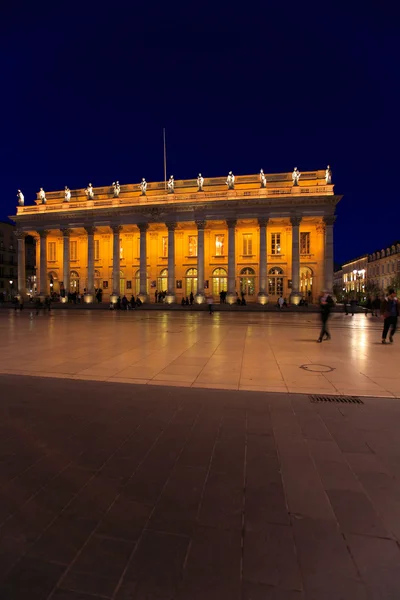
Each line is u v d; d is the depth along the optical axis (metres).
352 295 83.31
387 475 3.90
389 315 13.71
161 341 14.25
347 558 2.71
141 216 48.69
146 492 3.58
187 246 51.75
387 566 2.63
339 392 6.96
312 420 5.48
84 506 3.35
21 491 3.60
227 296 46.28
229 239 46.41
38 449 4.50
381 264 84.94
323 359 10.41
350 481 3.78
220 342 14.02
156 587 2.45
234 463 4.15
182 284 51.50
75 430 5.08
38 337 15.45
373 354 11.31
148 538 2.92
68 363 9.65
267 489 3.62
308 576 2.54
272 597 2.37
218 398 6.57
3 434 4.95
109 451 4.45
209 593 2.40
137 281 53.16
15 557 2.73
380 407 6.09
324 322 14.33
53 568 2.62
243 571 2.58
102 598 2.37
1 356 10.67
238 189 47.50
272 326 21.67
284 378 8.07
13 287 72.38
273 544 2.85
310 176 47.09
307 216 44.47
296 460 4.22
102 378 8.02
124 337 15.54
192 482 3.75
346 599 2.35
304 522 3.12
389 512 3.26
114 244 49.75
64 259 51.78
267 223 46.12
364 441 4.74
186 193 47.78
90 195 51.28
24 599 2.36
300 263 48.53
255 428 5.17
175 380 7.86
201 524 3.10
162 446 4.59
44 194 53.84
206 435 4.92
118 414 5.72
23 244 53.97
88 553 2.77
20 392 6.92
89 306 45.75
